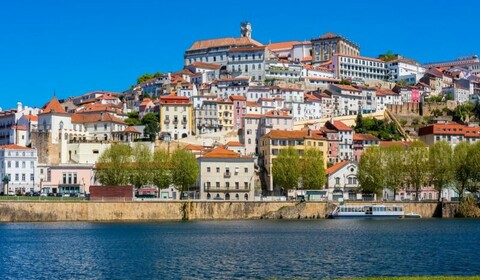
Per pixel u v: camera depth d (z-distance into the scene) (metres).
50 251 144.12
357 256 132.38
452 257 129.38
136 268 119.62
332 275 108.94
